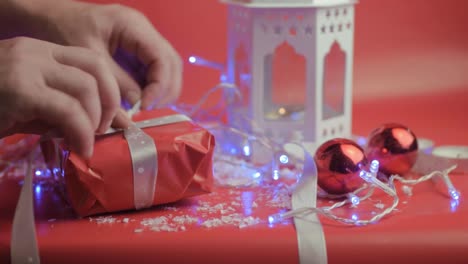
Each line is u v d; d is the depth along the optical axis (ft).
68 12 2.97
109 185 2.35
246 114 3.16
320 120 3.06
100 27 2.96
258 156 3.04
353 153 2.53
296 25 2.97
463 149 3.15
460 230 2.27
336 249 2.21
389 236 2.24
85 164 2.33
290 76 4.35
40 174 2.94
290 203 2.56
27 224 2.23
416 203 2.53
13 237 2.21
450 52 4.31
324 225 2.32
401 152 2.74
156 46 3.00
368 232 2.25
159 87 2.97
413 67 4.34
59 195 2.69
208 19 4.31
